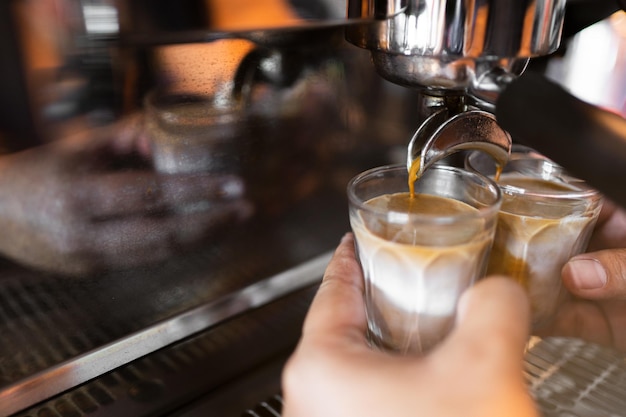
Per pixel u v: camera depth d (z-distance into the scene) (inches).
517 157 15.8
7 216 13.0
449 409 8.8
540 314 15.3
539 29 10.9
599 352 16.5
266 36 15.3
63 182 13.5
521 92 10.2
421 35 10.8
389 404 9.1
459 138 12.2
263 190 17.2
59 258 14.0
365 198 13.3
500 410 8.8
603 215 18.0
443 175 13.4
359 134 18.4
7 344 13.6
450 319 12.3
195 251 16.4
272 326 17.6
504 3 10.4
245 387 16.0
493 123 12.4
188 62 14.4
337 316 11.6
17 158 12.7
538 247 14.2
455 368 9.2
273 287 18.1
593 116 9.8
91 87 13.1
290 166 17.5
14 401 13.6
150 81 14.0
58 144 13.1
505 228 14.2
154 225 15.4
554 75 18.9
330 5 9.8
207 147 15.6
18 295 13.6
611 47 20.2
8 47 11.7
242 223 17.1
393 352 12.9
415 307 12.2
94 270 14.6
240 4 8.8
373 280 12.5
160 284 15.9
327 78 17.0
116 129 13.9
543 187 15.0
